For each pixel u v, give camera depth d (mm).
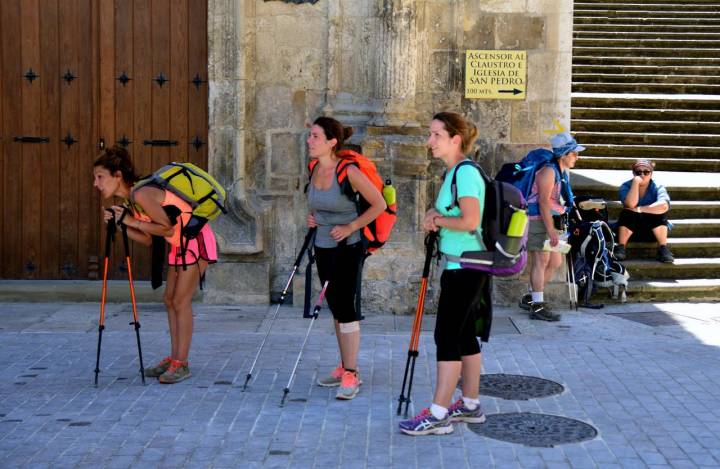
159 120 10344
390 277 9781
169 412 6426
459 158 6000
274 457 5570
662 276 10828
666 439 5922
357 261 6727
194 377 7301
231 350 8148
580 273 10148
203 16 10250
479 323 6188
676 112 14867
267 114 10102
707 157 13836
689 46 17672
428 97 9961
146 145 10359
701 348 8336
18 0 10289
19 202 10445
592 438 5930
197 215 7105
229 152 10055
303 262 10125
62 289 10227
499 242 5832
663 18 18781
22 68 10344
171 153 10352
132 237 7195
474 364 6156
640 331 9008
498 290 10062
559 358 7953
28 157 10406
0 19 10289
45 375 7352
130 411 6441
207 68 10273
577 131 14562
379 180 6715
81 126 10383
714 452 5688
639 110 14875
